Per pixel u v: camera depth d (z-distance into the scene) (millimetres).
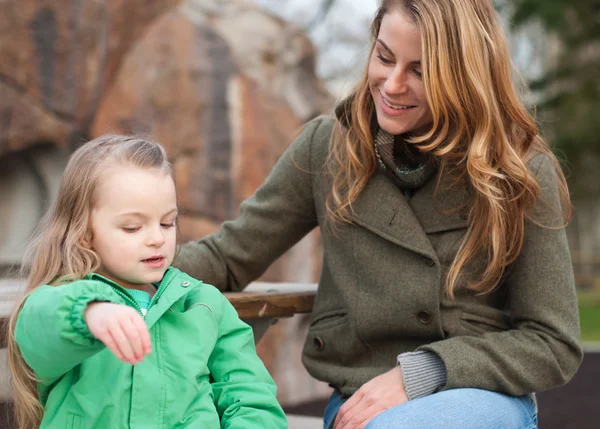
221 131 5879
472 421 1942
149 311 1832
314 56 6777
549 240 2152
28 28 6016
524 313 2156
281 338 5383
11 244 6621
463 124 2117
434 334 2180
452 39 2082
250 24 6555
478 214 2145
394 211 2225
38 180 6625
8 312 1900
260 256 2473
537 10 11969
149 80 6020
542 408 5613
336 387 2324
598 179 13195
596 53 12828
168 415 1777
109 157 1884
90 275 1815
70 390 1744
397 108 2148
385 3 2158
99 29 6160
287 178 2445
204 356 1879
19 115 6020
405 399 2006
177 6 6434
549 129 12734
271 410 1923
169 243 1903
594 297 15992
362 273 2258
